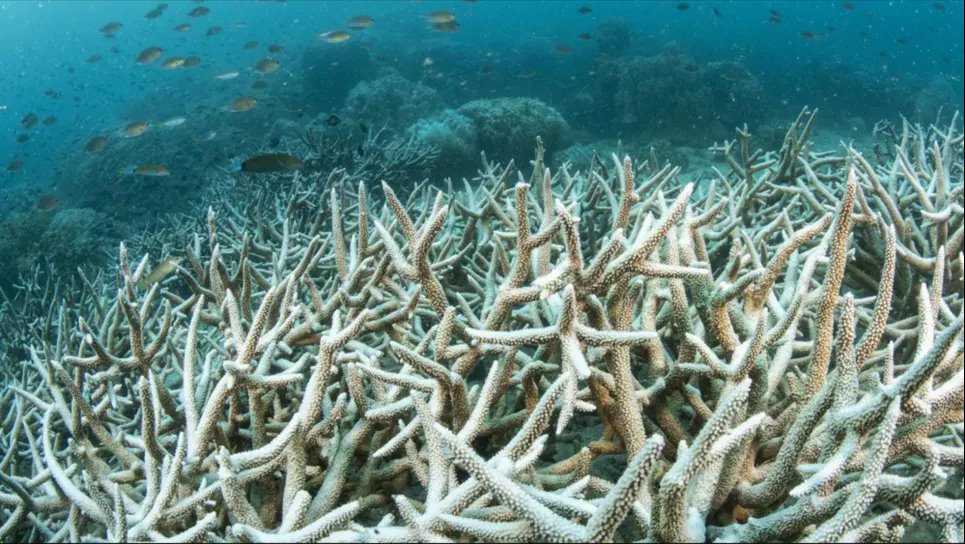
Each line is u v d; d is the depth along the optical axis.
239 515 2.05
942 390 1.87
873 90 25.47
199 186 15.49
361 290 3.51
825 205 4.57
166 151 16.55
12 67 78.19
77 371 2.96
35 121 14.77
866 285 4.02
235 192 9.98
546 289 2.11
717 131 19.95
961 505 1.68
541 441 1.93
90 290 4.89
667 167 5.43
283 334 2.85
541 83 28.08
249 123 19.91
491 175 6.63
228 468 2.00
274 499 2.53
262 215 6.11
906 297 3.77
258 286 4.45
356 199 7.77
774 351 2.66
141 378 2.21
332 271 4.96
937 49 62.56
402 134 17.98
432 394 2.49
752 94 21.31
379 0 83.19
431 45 33.19
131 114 27.30
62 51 84.81
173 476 2.06
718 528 1.99
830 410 1.91
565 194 5.34
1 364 5.25
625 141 20.52
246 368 2.34
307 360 2.99
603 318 2.35
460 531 1.76
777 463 2.02
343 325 3.32
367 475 2.63
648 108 20.22
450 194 5.41
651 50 33.44
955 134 6.64
